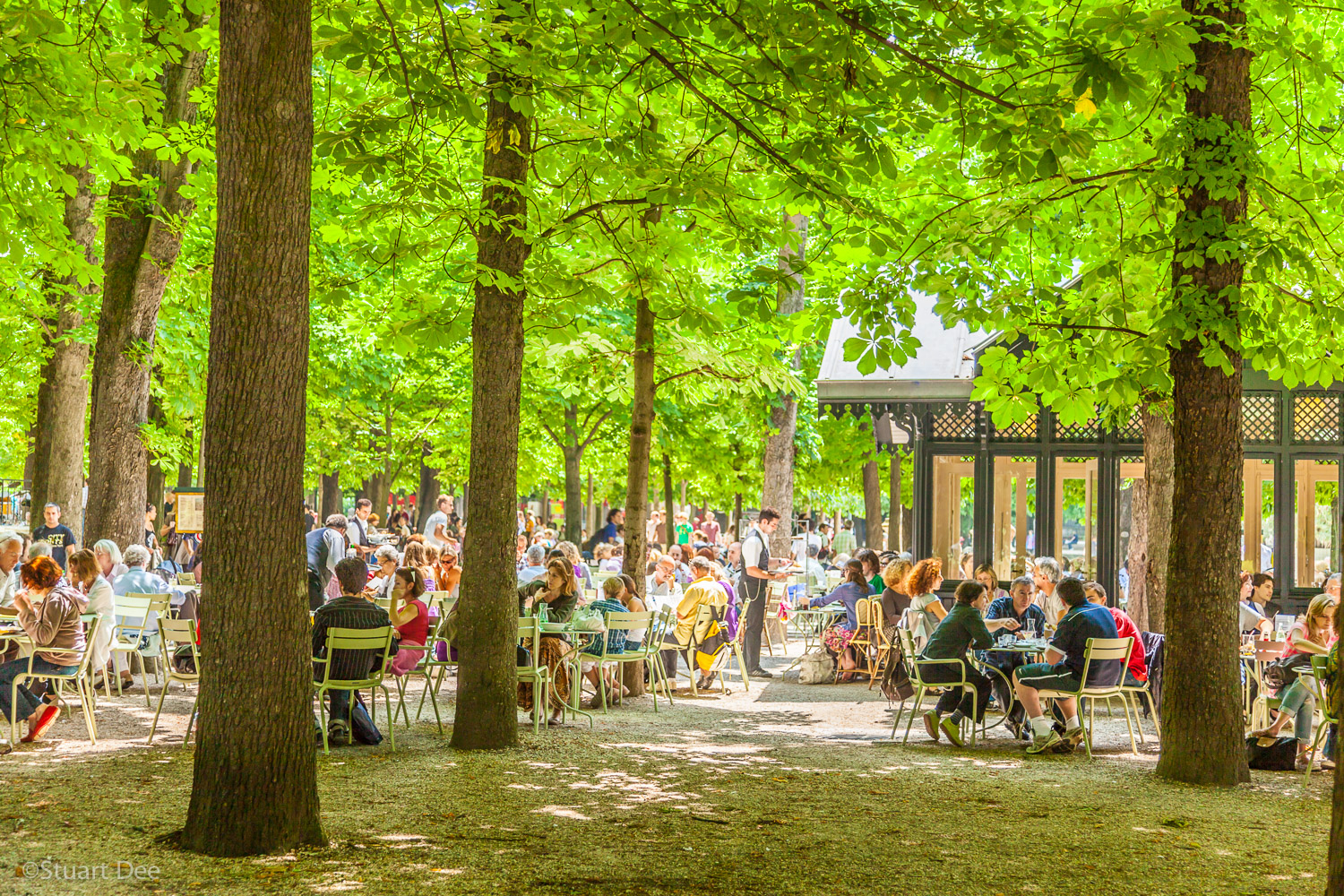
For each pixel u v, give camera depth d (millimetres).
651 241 9094
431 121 8500
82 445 15906
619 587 11586
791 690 13766
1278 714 9453
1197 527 8094
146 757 7980
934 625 12289
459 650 8891
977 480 14617
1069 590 9656
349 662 8727
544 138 9188
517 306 8820
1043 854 5840
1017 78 6965
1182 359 8094
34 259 13945
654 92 7996
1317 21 9625
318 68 11289
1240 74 7957
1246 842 6199
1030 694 9516
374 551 19328
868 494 26312
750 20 6648
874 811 6832
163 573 15422
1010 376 9195
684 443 27625
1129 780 8133
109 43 8680
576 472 26203
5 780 7031
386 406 27875
